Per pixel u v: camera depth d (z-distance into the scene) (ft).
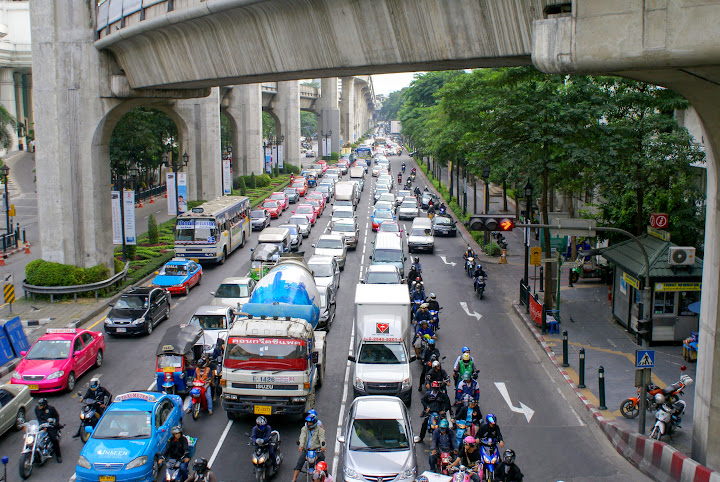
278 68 82.43
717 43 40.57
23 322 97.25
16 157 310.24
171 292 112.16
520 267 136.56
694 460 52.47
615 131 93.56
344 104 522.06
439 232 172.04
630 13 42.29
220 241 136.87
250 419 66.54
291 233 151.43
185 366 69.21
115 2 106.11
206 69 94.63
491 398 71.00
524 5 54.44
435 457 53.57
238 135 287.07
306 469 52.65
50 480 54.13
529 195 102.37
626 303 92.02
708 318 51.98
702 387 52.60
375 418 54.34
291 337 62.28
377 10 65.46
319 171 315.17
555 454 59.00
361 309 77.15
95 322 100.22
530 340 90.74
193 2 87.86
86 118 114.32
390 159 442.50
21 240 163.53
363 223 193.06
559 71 45.03
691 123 108.47
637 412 65.00
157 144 217.36
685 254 82.07
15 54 318.45
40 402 57.41
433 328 89.66
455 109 144.66
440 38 62.39
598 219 113.70
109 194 119.85
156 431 53.88
